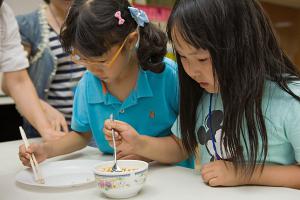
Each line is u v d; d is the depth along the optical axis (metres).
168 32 0.81
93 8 0.89
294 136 0.79
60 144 1.09
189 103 0.94
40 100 1.46
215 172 0.80
